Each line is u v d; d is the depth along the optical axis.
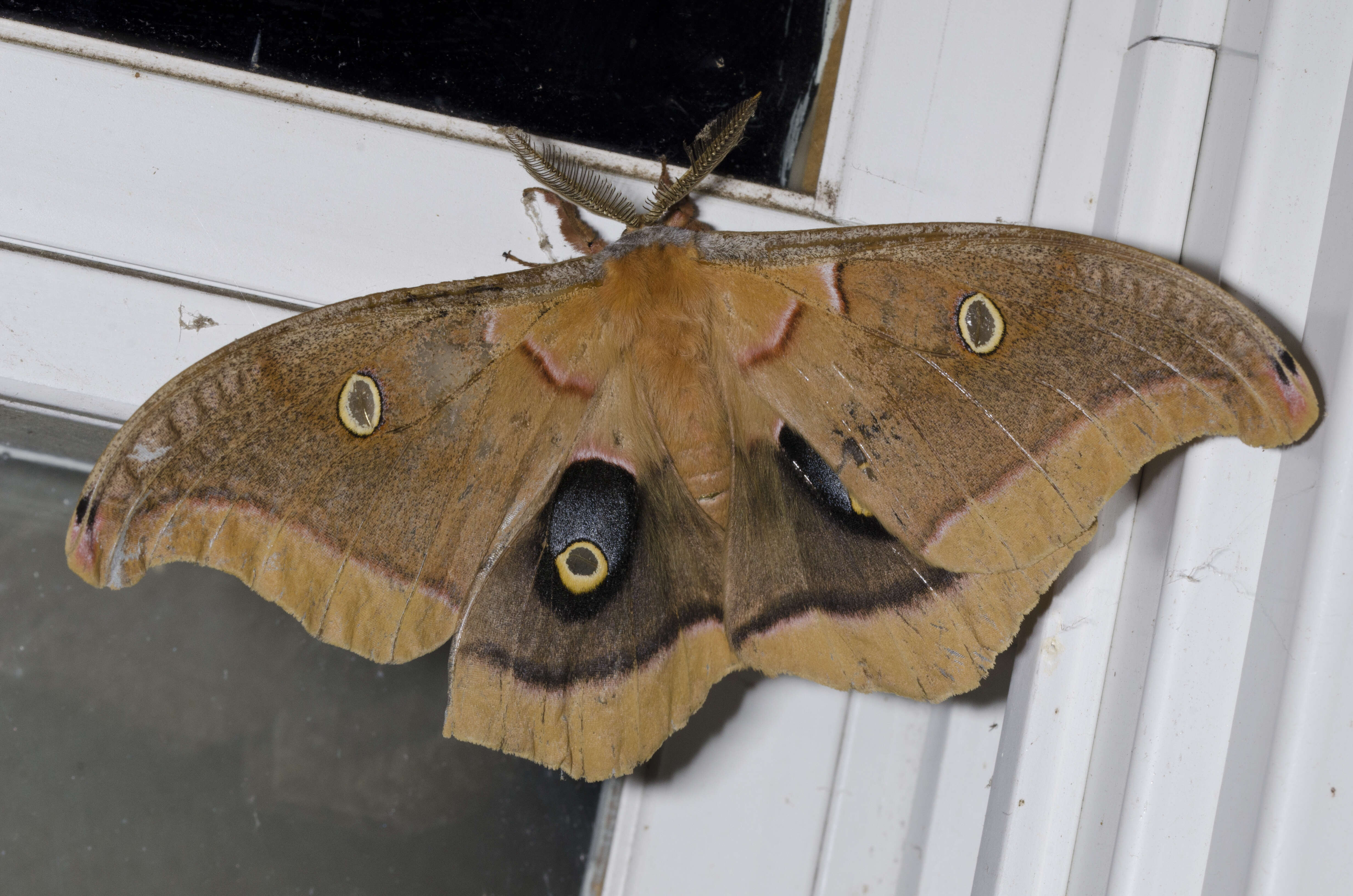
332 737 0.62
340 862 0.62
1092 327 0.56
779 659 0.57
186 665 0.62
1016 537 0.56
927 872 0.61
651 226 0.58
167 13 0.58
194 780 0.62
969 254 0.56
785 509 0.58
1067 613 0.59
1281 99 0.58
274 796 0.62
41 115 0.58
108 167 0.58
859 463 0.57
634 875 0.61
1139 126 0.59
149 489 0.55
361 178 0.59
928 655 0.57
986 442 0.56
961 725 0.61
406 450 0.56
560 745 0.57
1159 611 0.58
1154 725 0.58
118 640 0.62
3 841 0.61
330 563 0.56
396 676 0.62
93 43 0.58
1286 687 0.57
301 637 0.62
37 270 0.58
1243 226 0.58
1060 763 0.59
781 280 0.57
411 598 0.57
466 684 0.57
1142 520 0.59
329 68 0.59
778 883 0.61
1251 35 0.58
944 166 0.59
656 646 0.58
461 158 0.59
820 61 0.60
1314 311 0.58
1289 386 0.55
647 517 0.58
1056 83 0.59
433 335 0.57
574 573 0.57
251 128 0.59
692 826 0.61
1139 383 0.56
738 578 0.58
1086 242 0.56
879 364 0.57
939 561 0.57
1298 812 0.57
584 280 0.57
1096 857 0.58
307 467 0.56
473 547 0.57
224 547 0.56
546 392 0.57
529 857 0.62
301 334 0.56
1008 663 0.61
